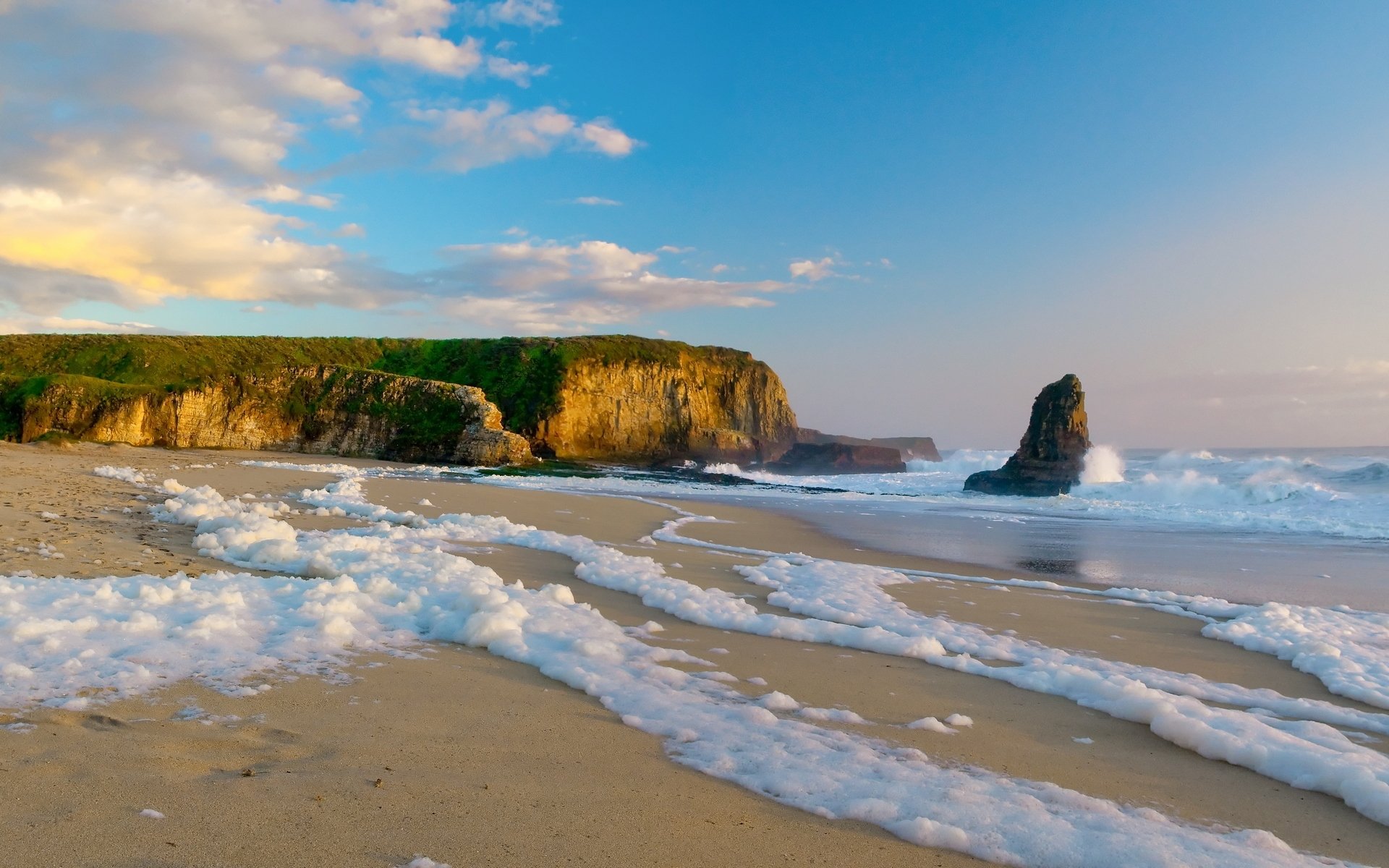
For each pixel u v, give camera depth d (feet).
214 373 223.10
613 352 254.68
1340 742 16.44
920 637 23.91
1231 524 74.08
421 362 257.34
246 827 9.18
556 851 9.27
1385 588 40.57
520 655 18.29
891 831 10.51
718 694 16.85
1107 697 18.22
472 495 71.92
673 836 9.89
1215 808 12.64
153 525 35.40
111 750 10.99
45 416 157.48
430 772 11.33
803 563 41.09
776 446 287.07
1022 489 123.75
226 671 15.05
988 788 12.34
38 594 18.76
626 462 221.25
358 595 21.99
